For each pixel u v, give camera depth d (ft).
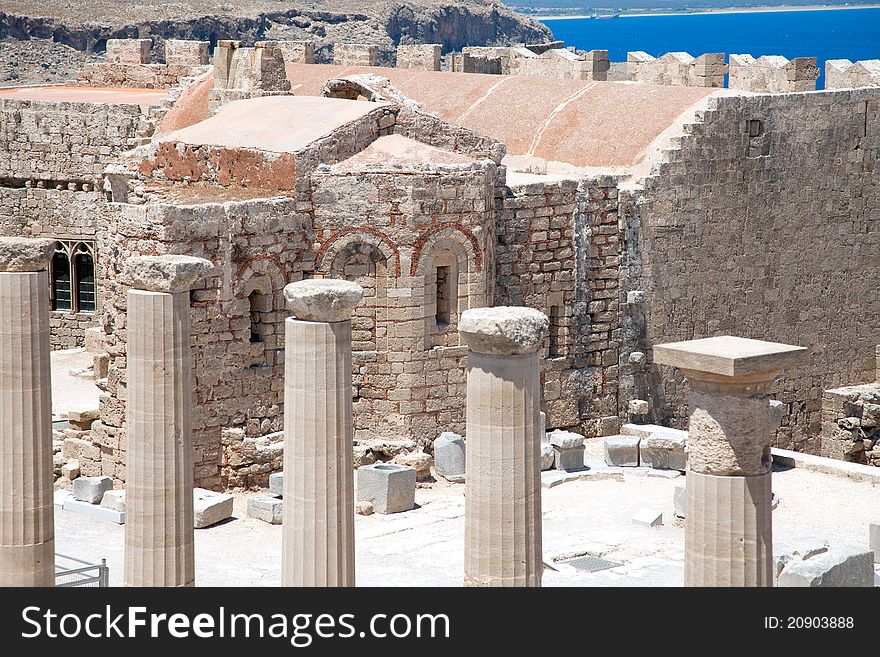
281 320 157.58
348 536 104.58
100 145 233.55
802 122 195.21
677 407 189.78
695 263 188.96
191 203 154.61
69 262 238.07
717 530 93.81
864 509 152.56
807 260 198.70
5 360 109.60
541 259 176.24
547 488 160.35
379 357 161.38
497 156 171.01
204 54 270.87
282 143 159.94
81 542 138.00
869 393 199.11
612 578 130.00
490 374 93.91
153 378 106.22
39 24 580.71
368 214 158.61
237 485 153.99
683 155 185.88
